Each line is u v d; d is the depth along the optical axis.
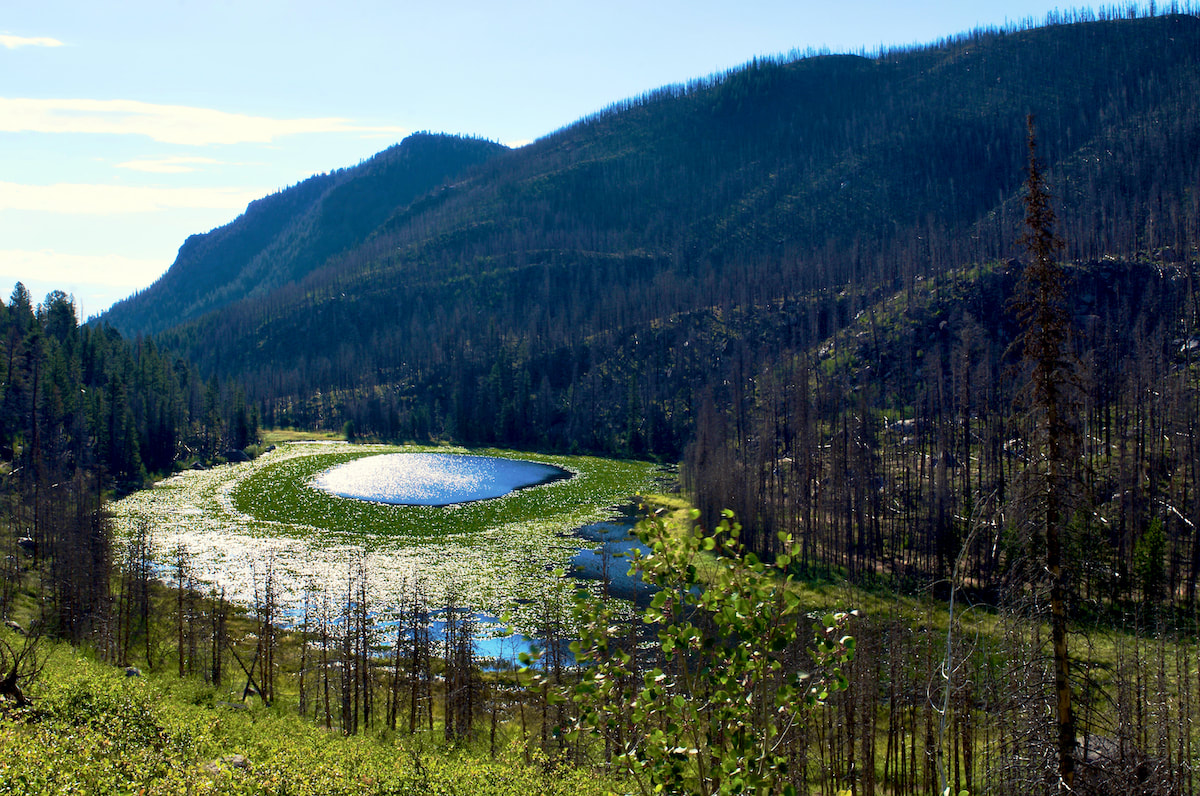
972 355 148.00
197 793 24.44
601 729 11.67
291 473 161.88
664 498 134.88
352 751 34.28
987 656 26.08
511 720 53.06
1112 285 159.75
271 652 59.09
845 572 84.81
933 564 83.44
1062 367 21.33
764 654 11.32
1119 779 24.55
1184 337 135.12
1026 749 23.48
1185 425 92.25
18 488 107.06
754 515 92.69
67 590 66.75
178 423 177.62
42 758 23.41
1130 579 62.91
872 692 45.06
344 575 89.19
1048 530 21.88
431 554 99.94
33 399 137.00
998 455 91.56
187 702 41.62
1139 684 36.72
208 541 104.00
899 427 137.75
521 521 119.69
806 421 110.31
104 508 99.00
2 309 177.25
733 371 182.25
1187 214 179.12
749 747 10.91
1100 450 92.19
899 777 44.84
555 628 63.62
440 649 66.50
